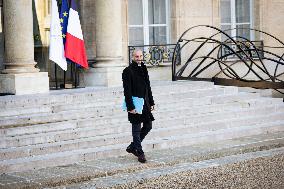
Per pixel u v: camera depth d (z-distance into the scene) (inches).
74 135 524.4
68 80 750.5
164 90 655.1
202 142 554.3
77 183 418.6
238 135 583.2
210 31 843.4
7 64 634.8
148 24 808.9
